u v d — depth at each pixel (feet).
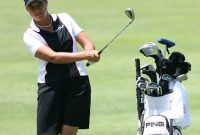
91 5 198.29
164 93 47.70
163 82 47.93
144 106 47.93
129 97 88.63
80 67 49.26
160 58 48.91
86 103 49.47
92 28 158.20
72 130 49.55
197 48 127.13
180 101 47.34
